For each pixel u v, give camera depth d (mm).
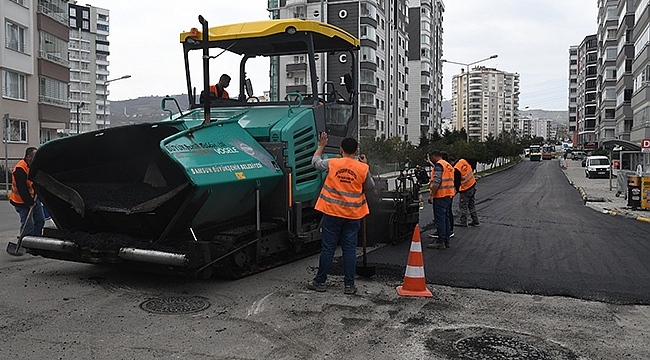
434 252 9023
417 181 10906
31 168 6625
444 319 5426
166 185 6422
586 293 6430
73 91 118125
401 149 30766
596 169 40750
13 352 4395
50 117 32656
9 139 29328
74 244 6477
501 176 45281
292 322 5250
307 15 56344
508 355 4508
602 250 9398
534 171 55188
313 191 7852
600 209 17766
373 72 55406
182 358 4332
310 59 7934
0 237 10328
